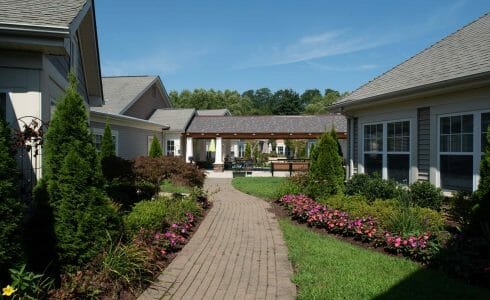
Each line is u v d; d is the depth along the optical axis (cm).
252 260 599
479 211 622
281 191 1206
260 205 1176
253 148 4175
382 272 534
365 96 1177
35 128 611
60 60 858
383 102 1101
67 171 480
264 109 8044
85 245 477
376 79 1322
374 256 610
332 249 648
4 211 381
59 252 470
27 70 665
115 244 512
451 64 959
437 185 938
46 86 695
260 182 1911
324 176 1056
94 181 500
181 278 516
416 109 1010
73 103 498
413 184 926
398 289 468
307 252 631
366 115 1236
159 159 1062
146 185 1178
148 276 504
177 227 726
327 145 1066
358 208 822
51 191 478
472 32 1101
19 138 588
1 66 659
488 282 503
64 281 436
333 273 526
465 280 512
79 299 413
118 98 2559
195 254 632
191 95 7238
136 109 2642
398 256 625
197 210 954
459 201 748
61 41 629
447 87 851
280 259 605
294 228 827
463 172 861
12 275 375
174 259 602
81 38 1088
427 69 1049
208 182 2022
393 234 664
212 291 470
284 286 488
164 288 479
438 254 560
